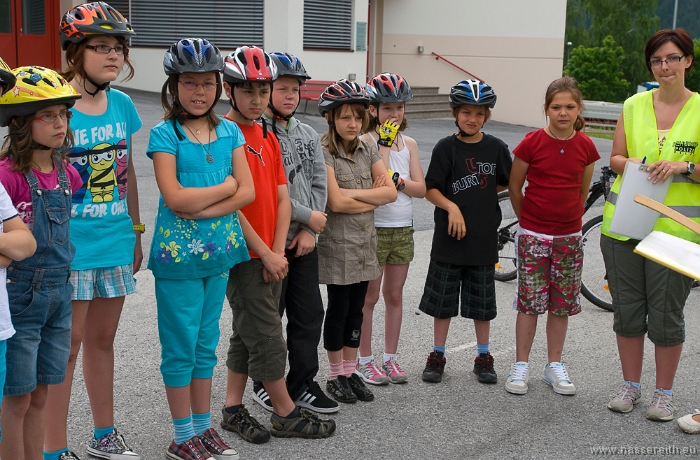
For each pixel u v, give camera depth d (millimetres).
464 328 5441
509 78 20141
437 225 4469
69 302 2904
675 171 3828
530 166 4352
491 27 20016
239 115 3541
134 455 3373
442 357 4504
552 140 4273
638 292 4059
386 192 4043
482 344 4520
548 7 19594
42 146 2723
